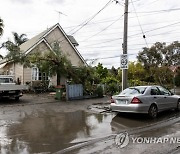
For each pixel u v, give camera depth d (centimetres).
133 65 3697
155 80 3581
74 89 1662
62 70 1664
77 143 631
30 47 2353
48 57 1644
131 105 945
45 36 2581
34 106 1324
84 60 2889
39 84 2334
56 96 1647
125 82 1298
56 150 573
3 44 2319
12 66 2562
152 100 991
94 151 561
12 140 657
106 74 2956
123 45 1302
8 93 1522
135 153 538
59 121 924
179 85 3506
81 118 988
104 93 1994
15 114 1071
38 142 638
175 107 1149
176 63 4634
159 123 894
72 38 3194
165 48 4650
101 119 968
